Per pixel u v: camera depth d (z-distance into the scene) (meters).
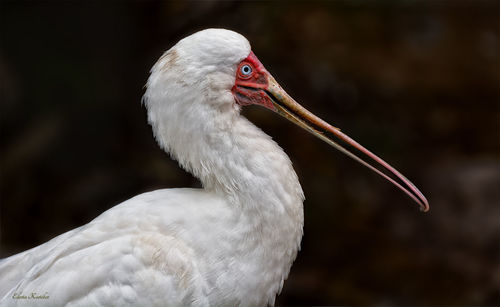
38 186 14.07
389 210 14.50
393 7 17.23
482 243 13.77
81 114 14.76
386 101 15.73
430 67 16.77
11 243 13.45
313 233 13.88
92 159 14.62
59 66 14.76
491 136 16.23
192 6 14.28
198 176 6.20
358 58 15.80
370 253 13.76
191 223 5.85
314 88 15.09
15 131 14.52
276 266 6.02
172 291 5.68
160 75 6.09
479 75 17.05
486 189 14.41
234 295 5.88
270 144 6.11
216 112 6.06
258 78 6.33
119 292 5.61
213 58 6.02
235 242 5.85
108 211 6.16
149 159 14.47
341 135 6.58
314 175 14.20
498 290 12.95
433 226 14.21
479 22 18.08
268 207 5.88
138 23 14.80
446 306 12.78
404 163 15.14
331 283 13.19
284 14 15.12
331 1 16.30
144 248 5.71
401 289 13.11
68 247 5.88
